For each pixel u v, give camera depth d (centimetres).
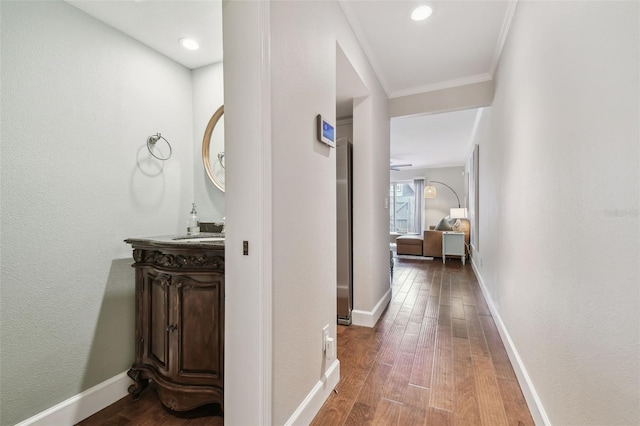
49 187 137
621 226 75
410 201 898
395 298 341
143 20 161
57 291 139
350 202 273
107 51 162
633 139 69
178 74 205
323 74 152
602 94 83
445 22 197
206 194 211
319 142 148
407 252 679
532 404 140
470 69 263
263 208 105
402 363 190
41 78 134
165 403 143
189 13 156
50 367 135
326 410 145
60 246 141
